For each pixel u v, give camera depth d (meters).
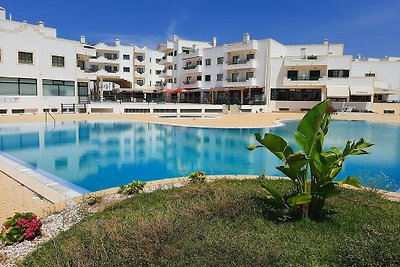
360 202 6.66
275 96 48.66
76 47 39.34
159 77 70.81
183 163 14.38
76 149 17.19
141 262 4.03
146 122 28.17
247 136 21.70
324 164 5.30
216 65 54.47
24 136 21.09
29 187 8.07
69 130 24.05
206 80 56.41
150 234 4.61
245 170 13.20
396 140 21.28
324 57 45.88
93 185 10.35
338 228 5.19
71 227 5.37
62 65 37.94
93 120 29.50
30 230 5.00
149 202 6.71
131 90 59.56
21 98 34.22
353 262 3.99
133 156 15.72
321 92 46.28
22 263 4.22
